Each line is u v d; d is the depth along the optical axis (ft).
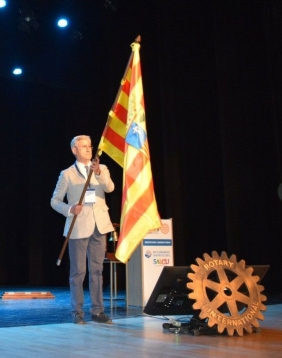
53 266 36.55
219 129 24.23
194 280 10.57
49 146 37.42
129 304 17.67
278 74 22.07
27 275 37.70
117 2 27.35
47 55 33.09
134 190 11.67
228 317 10.46
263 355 8.38
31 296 21.86
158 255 17.37
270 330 11.19
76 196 12.98
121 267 30.30
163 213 27.25
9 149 37.76
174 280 10.99
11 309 16.81
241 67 23.89
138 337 10.46
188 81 25.80
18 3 27.20
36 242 36.94
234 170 23.13
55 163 37.29
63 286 35.17
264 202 22.79
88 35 32.04
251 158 23.15
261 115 23.17
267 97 23.12
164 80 26.58
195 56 25.62
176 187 25.79
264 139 23.00
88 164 13.38
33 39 31.12
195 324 10.96
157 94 27.89
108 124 12.59
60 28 30.22
